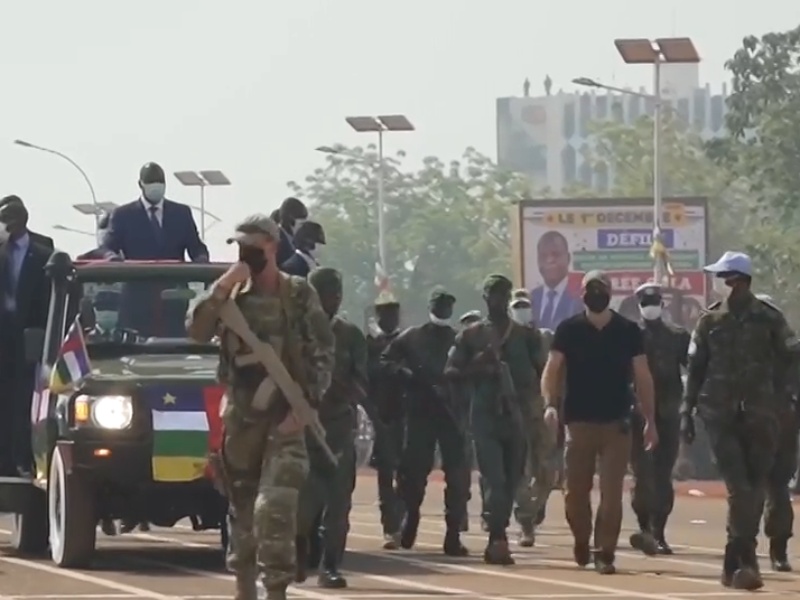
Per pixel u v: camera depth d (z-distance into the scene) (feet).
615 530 65.46
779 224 298.15
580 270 266.16
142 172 72.79
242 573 48.32
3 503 70.79
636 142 411.54
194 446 63.21
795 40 277.44
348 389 60.08
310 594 58.18
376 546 78.48
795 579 64.23
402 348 73.72
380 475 77.00
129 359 66.59
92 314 67.77
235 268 47.24
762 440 60.75
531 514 78.84
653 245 231.71
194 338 47.65
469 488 73.87
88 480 64.39
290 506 46.80
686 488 128.57
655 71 226.38
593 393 65.26
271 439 47.24
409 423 74.02
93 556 66.69
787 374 61.98
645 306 75.87
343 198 488.02
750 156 282.97
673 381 75.77
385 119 268.21
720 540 83.51
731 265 60.70
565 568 67.62
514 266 276.41
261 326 47.52
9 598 56.29
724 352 60.90
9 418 71.77
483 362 69.46
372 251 481.46
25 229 72.23
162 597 56.54
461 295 473.67
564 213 265.75
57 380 66.69
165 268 68.85
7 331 71.56
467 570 66.80
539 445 75.82
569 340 65.21
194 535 83.61
